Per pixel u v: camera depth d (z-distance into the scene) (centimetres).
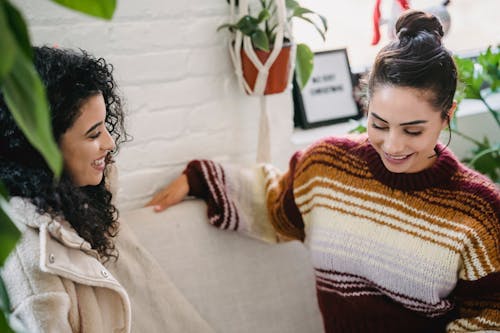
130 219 156
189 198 170
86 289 114
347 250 137
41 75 110
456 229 124
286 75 167
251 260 164
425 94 114
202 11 164
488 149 180
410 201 129
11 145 110
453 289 130
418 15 121
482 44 232
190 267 158
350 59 213
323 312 151
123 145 165
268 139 174
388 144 120
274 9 168
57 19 149
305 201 147
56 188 113
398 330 139
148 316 146
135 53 159
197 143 174
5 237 60
